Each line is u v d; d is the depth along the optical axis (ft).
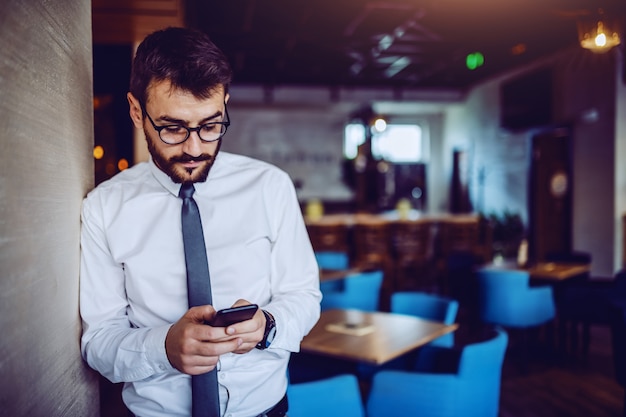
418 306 11.44
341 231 24.47
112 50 14.78
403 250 24.59
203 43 3.49
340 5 19.21
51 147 3.14
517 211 31.04
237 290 3.96
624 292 14.70
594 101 24.43
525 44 23.25
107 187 3.93
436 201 41.37
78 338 3.73
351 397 6.89
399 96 36.47
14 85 2.56
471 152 36.40
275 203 4.25
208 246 3.96
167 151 3.59
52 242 3.15
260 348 3.67
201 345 3.03
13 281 2.52
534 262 17.70
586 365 15.29
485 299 15.14
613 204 23.63
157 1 10.47
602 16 10.38
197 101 3.43
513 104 30.73
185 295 3.85
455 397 7.34
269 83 34.17
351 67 29.63
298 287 4.25
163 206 3.92
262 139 38.73
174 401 3.82
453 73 31.71
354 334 9.24
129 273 3.86
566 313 15.72
